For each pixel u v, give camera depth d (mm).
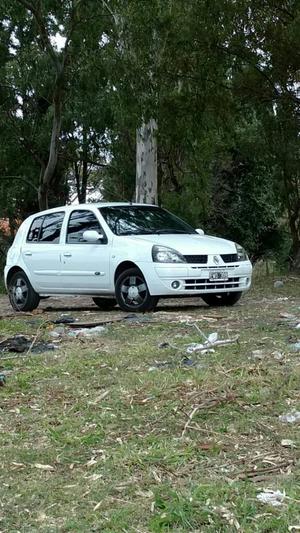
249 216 30656
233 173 29922
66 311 11422
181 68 15664
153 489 3783
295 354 6535
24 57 23594
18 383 6039
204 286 9812
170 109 16797
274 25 14961
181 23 14805
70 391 5750
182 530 3309
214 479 3867
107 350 7250
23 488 3896
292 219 18969
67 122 24734
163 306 10984
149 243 9922
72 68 21219
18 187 28188
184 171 25188
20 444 4605
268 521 3326
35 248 11484
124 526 3381
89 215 10922
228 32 14977
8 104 25422
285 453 4211
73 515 3547
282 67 15828
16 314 11094
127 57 15906
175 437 4574
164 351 6945
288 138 17312
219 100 16938
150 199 19516
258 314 9391
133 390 5605
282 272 17922
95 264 10500
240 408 5031
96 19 19000
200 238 10484
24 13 21297
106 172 28406
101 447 4484
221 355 6613
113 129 24641
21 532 3379
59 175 30266
